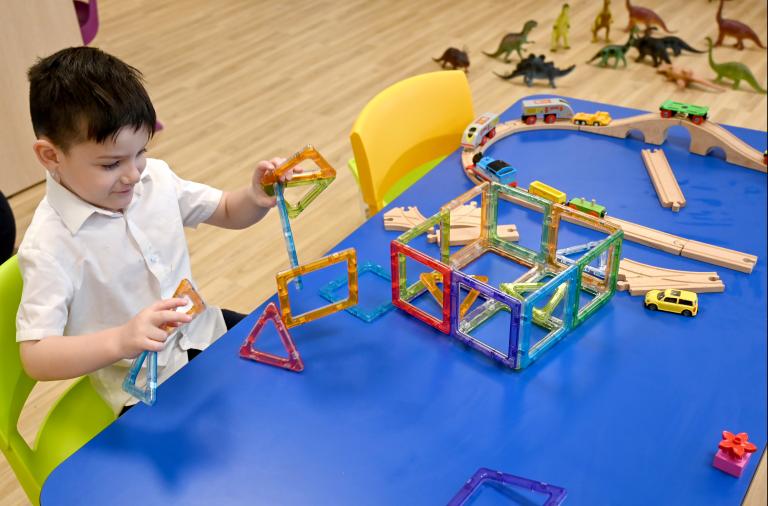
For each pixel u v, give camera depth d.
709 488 0.78
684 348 0.96
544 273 1.09
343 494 0.79
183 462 0.83
